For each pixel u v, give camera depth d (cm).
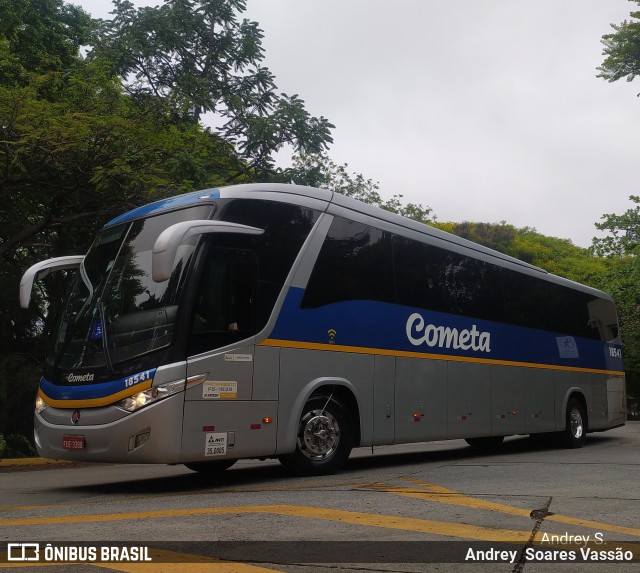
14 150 1542
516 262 1521
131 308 894
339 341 1028
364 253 1098
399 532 589
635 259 3138
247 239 935
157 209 975
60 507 757
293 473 1012
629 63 2214
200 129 2169
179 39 2214
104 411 851
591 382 1728
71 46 2306
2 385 1745
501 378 1387
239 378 897
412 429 1145
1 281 1848
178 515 670
